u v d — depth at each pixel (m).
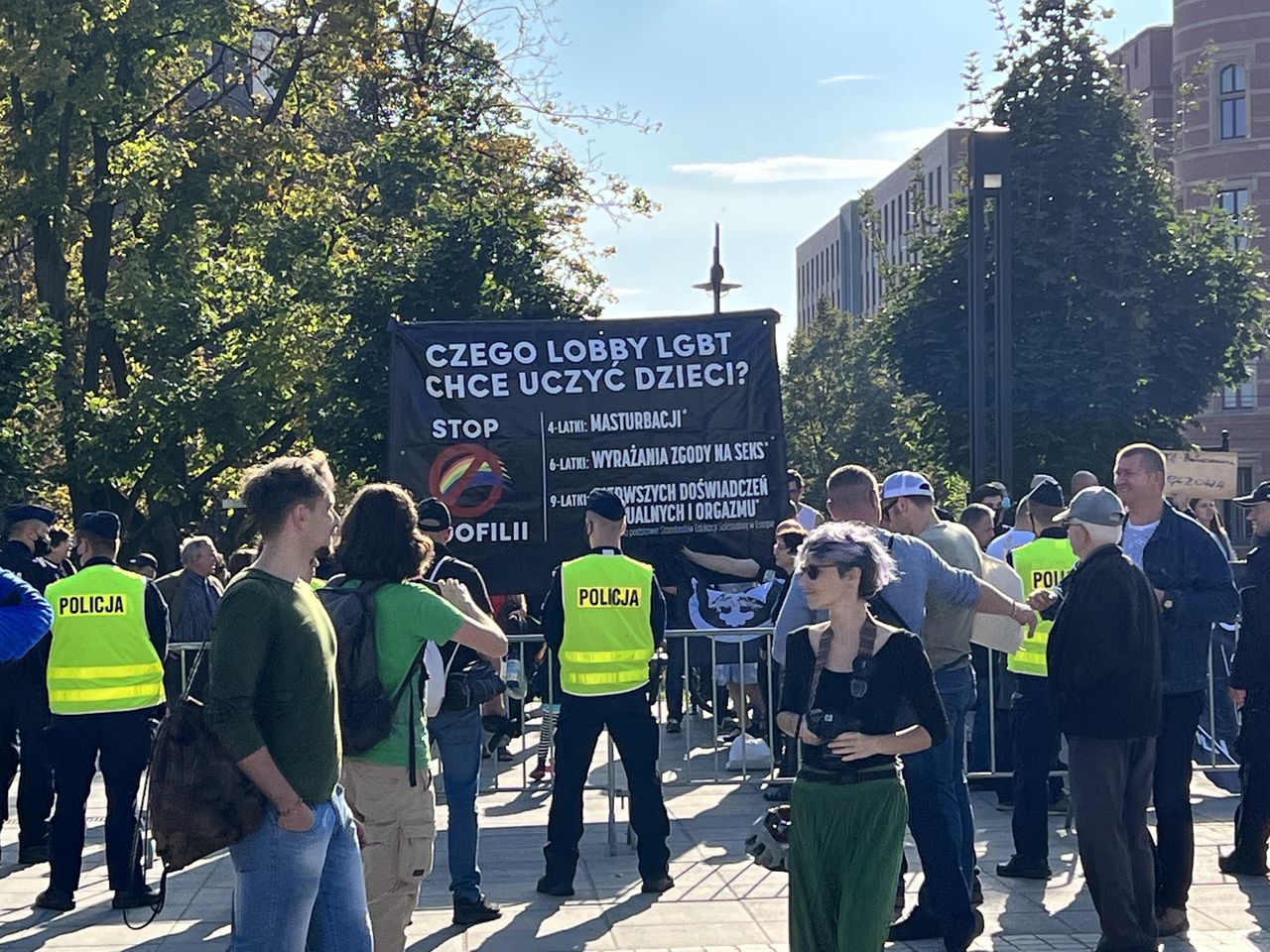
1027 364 24.58
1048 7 25.39
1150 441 25.55
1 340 19.27
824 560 5.25
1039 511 9.26
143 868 7.88
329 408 19.94
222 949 7.12
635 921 7.45
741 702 10.36
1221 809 9.91
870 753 5.18
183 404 22.92
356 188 26.88
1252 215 28.78
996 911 7.45
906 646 5.27
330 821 4.64
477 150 30.23
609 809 9.04
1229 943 6.91
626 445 11.23
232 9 23.36
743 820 9.89
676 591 11.31
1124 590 6.43
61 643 7.75
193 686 4.72
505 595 11.12
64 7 22.23
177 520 26.33
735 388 11.29
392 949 5.70
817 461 48.50
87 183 24.16
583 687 7.96
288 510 4.60
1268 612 7.77
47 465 23.36
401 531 5.68
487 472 11.14
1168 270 25.94
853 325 51.16
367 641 5.57
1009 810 10.02
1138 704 6.41
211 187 23.94
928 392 25.98
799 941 5.31
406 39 30.48
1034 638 8.00
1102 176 24.95
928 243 26.62
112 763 7.78
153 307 23.05
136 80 22.92
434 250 19.53
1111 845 6.43
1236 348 26.44
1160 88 63.00
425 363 11.14
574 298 20.20
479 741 7.53
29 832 9.13
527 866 8.76
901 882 7.00
